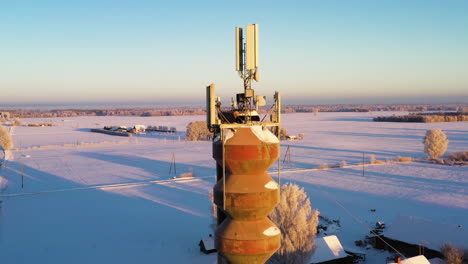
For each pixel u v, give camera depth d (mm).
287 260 32594
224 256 8703
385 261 39812
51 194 70812
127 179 84438
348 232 49125
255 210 8352
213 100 8641
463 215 55000
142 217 56562
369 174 86875
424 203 62188
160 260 40844
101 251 43469
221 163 8641
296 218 33375
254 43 8914
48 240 47031
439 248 38188
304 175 86250
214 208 44906
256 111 8969
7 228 51438
